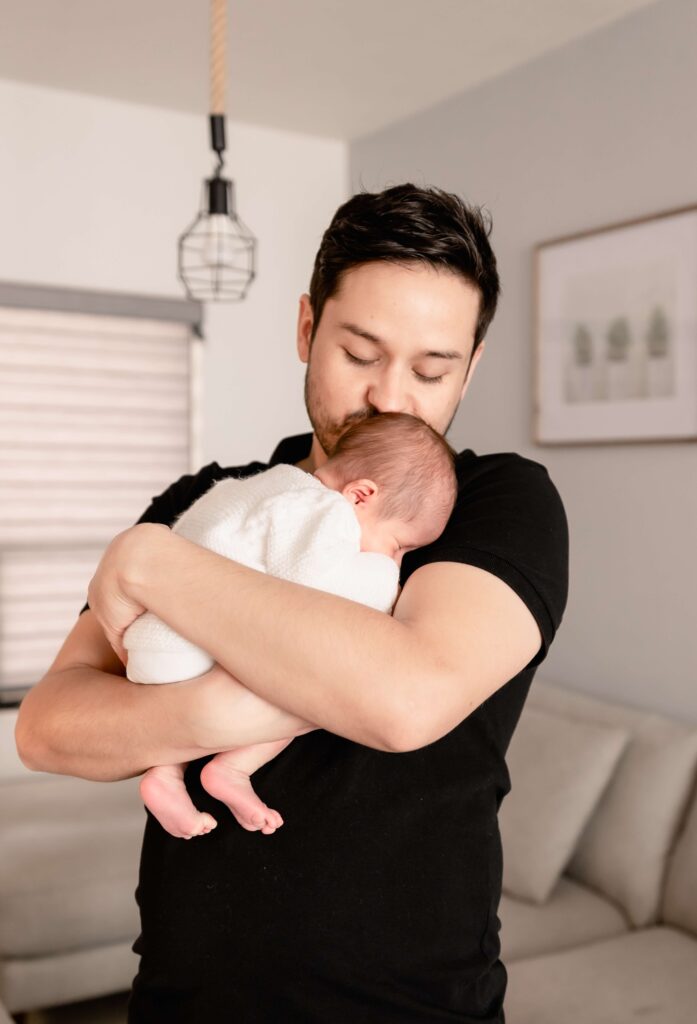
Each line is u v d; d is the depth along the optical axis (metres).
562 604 1.02
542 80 3.48
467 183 3.85
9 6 3.12
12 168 3.86
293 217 4.43
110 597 0.97
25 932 2.82
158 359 4.21
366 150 4.41
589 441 3.31
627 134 3.18
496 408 3.75
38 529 4.04
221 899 1.02
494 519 1.03
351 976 0.99
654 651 3.12
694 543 2.99
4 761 3.83
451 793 1.03
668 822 2.76
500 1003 1.10
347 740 1.01
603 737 2.89
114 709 0.99
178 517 1.20
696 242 2.93
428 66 3.59
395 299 1.05
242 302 4.33
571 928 2.68
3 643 4.01
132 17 3.19
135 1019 1.10
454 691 0.88
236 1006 1.01
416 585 0.97
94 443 4.12
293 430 4.48
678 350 3.00
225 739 0.93
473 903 1.04
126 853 3.01
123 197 4.07
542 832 2.82
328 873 1.00
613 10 3.13
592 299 3.29
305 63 3.56
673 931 2.64
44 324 4.00
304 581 1.01
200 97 3.98
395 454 1.11
